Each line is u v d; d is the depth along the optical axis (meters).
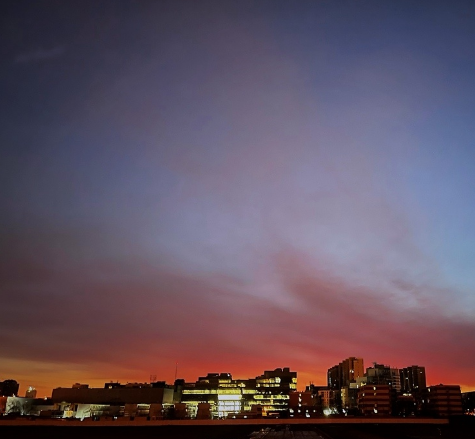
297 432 154.62
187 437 131.75
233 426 183.00
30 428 157.62
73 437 132.75
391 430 171.50
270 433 149.00
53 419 177.12
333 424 196.62
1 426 161.12
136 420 177.50
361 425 195.12
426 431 167.25
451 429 173.38
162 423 173.88
